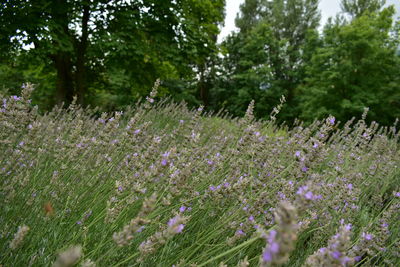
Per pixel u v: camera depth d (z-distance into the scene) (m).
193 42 12.09
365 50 16.11
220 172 2.87
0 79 12.87
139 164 2.19
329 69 16.80
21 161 2.47
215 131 5.43
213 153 3.35
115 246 1.47
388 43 17.05
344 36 16.67
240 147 2.75
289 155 3.20
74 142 2.59
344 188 2.42
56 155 2.77
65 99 12.10
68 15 11.23
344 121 15.92
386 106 15.45
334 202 2.42
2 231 1.86
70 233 2.04
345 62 16.25
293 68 28.30
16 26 9.15
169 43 12.02
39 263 1.78
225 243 1.86
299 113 24.31
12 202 2.12
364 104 15.34
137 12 11.09
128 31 11.46
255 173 3.11
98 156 2.56
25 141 2.34
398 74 15.97
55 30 10.20
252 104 3.90
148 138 2.93
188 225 2.35
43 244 1.99
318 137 2.22
